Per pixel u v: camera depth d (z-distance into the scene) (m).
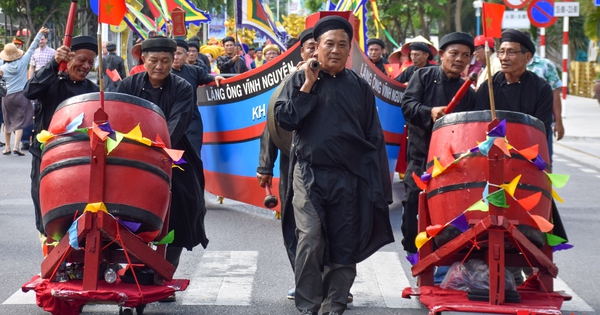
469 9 45.16
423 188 5.57
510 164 5.19
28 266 7.59
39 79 6.28
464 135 5.33
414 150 6.77
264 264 7.79
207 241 6.75
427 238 5.52
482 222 5.14
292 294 6.61
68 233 5.27
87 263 5.21
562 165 15.91
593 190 12.80
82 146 5.23
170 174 5.54
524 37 6.27
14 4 48.44
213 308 6.34
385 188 5.75
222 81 10.31
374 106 5.82
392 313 6.30
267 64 9.57
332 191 5.56
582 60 46.59
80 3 51.25
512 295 5.29
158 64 6.41
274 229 9.49
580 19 40.84
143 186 5.23
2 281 7.05
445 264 5.70
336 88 5.63
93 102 5.35
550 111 6.44
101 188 5.13
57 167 5.23
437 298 5.39
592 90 37.38
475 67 10.23
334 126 5.58
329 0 12.62
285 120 5.54
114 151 5.21
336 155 5.58
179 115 6.39
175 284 5.70
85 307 6.23
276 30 16.34
